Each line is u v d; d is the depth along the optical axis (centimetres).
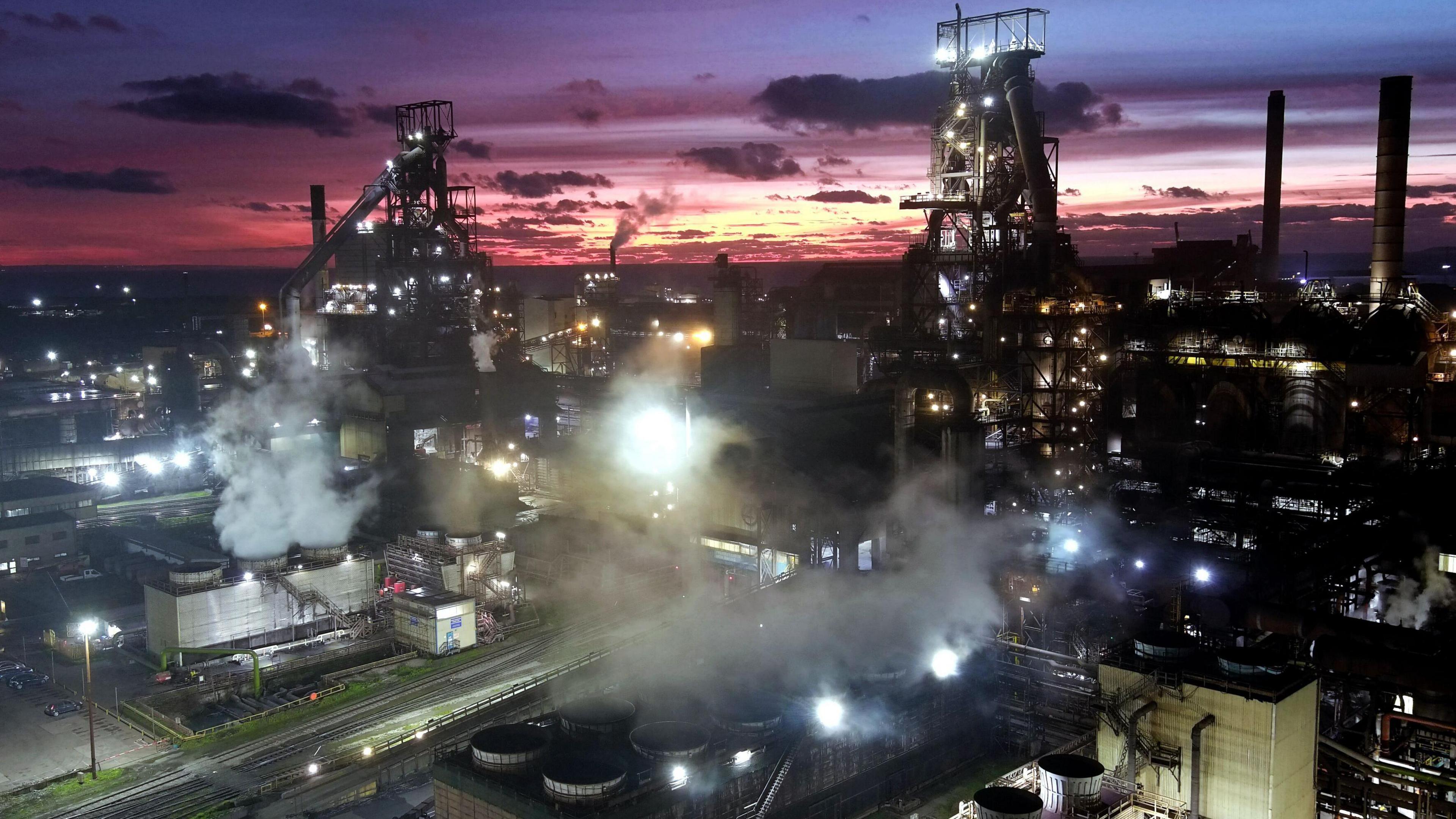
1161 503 7731
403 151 13475
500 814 4309
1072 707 5725
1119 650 4553
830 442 9231
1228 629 5766
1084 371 9025
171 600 7606
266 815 5547
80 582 9712
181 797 5781
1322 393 8669
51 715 6838
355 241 16300
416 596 8156
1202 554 6688
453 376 12925
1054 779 3931
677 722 4841
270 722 6738
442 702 6988
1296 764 4091
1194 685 4100
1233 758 4009
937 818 5184
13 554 9956
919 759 5600
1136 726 4175
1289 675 4159
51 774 6075
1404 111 8838
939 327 10788
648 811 4231
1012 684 6084
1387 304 8656
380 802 5691
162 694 7056
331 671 7688
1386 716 4534
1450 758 4497
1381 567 6594
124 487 13350
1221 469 8200
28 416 14275
